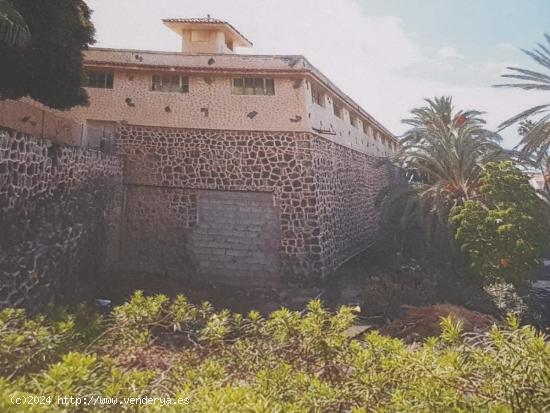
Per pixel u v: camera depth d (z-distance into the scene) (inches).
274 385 130.1
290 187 544.7
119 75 562.9
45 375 108.7
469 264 534.0
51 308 214.5
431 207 578.6
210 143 555.8
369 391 124.1
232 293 494.9
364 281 557.0
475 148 590.6
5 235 297.4
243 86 565.0
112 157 519.2
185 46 773.9
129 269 540.7
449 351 131.8
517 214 478.0
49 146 369.4
